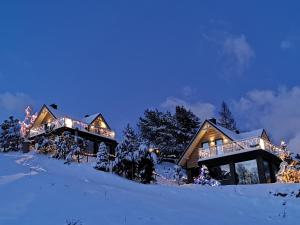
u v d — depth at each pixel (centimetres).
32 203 1067
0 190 1211
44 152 3547
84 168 2588
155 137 5475
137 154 2522
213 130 4028
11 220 884
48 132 4059
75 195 1239
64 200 1147
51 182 1415
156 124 5672
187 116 5881
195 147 4119
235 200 1734
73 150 3253
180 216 1130
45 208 1030
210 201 1694
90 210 1064
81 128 4497
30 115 4838
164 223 1006
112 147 4881
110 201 1222
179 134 5575
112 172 2548
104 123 5038
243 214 1433
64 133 3503
